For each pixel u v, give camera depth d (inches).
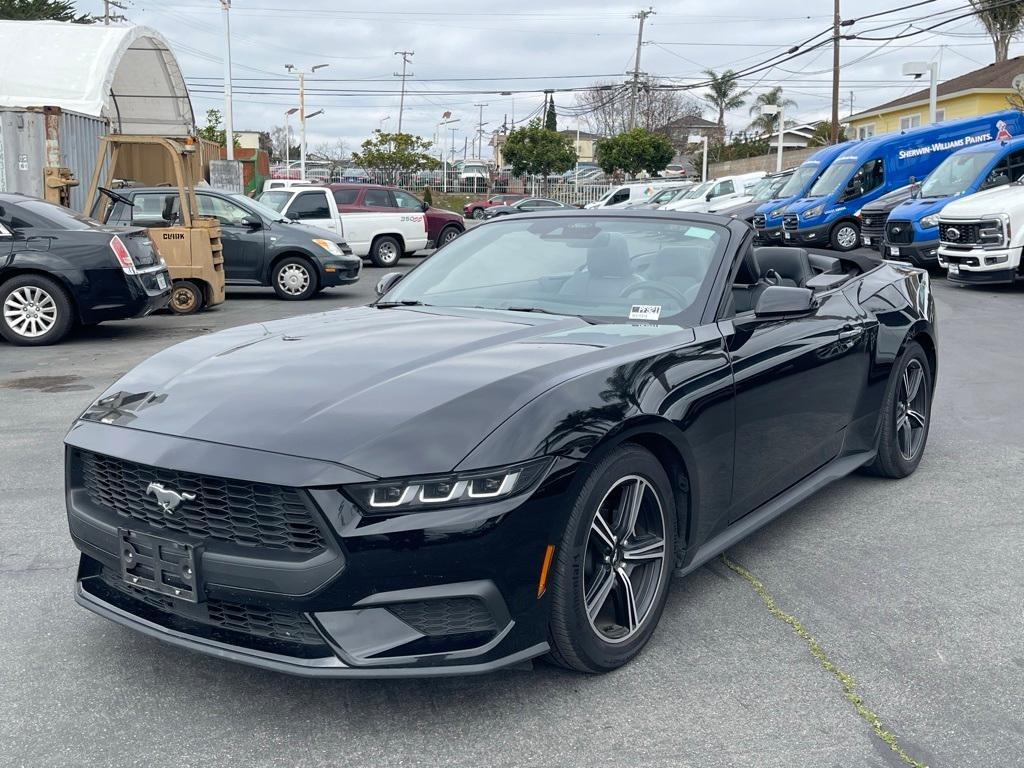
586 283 150.6
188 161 496.1
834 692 111.9
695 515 126.7
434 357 118.6
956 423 249.1
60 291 380.2
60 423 247.9
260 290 636.7
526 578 100.5
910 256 652.7
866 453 186.1
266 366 119.8
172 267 488.4
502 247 166.7
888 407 188.2
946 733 103.5
